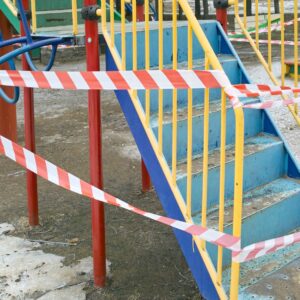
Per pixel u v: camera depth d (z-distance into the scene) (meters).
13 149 3.08
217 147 3.85
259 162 3.77
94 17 3.56
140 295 3.77
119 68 3.54
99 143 3.71
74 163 6.62
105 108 9.45
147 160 3.44
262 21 16.69
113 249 4.47
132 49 3.73
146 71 2.71
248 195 3.65
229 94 2.51
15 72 3.06
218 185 3.48
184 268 4.14
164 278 4.00
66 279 3.97
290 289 3.00
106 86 2.83
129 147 7.25
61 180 2.96
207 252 3.07
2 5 5.00
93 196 2.83
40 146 7.29
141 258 4.31
